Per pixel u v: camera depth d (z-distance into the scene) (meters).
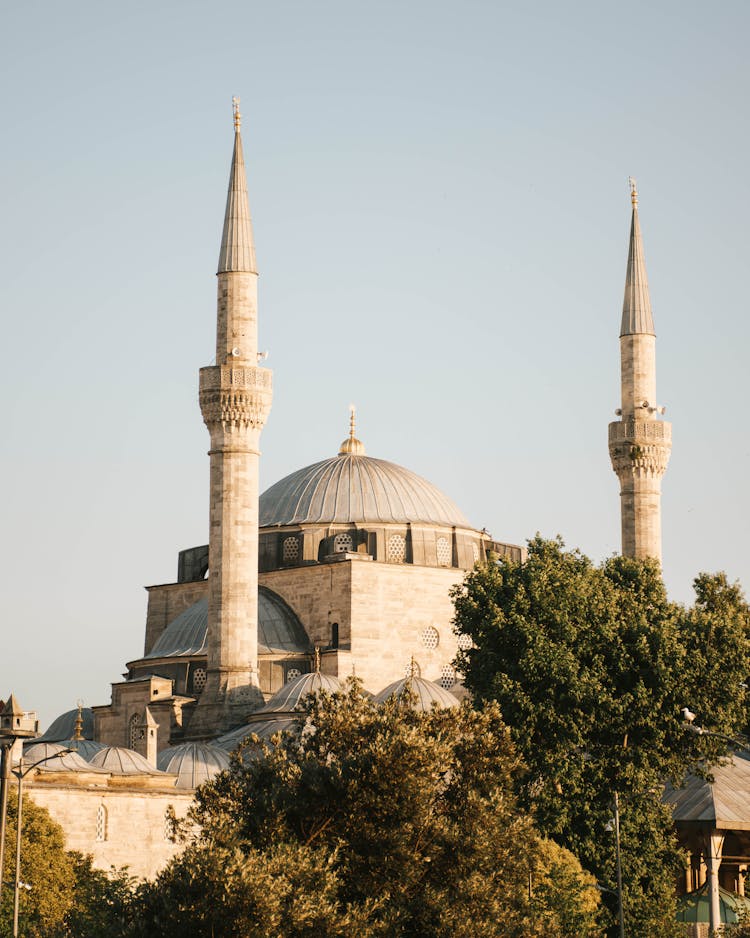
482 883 57.03
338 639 122.25
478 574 92.56
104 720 120.75
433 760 58.09
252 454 116.81
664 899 88.31
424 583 124.75
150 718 108.88
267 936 50.50
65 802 91.19
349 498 131.62
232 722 112.69
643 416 125.75
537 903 66.50
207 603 126.94
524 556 137.38
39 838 81.38
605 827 86.19
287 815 57.25
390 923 54.78
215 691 113.75
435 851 57.47
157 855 95.69
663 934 87.12
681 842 105.00
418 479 136.88
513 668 87.94
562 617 88.19
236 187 120.38
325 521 129.75
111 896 67.56
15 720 58.31
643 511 125.38
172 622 128.00
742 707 94.88
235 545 115.31
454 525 131.75
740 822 98.50
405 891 56.38
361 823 56.81
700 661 91.31
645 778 88.12
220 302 118.56
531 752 86.62
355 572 122.38
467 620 91.44
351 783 56.75
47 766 93.31
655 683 89.12
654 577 97.31
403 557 129.38
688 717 58.62
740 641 93.44
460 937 55.62
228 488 115.94
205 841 55.47
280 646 122.62
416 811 57.03
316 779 57.44
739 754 113.88
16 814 81.12
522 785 85.12
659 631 89.50
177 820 61.16
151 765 99.50
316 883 53.06
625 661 90.06
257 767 60.66
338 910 54.03
